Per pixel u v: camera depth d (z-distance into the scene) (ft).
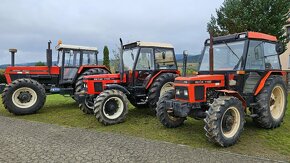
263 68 20.22
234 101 16.88
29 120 24.86
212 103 16.98
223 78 19.07
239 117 17.11
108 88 24.13
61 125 22.30
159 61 28.17
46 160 13.87
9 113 28.76
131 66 27.20
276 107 21.09
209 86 18.22
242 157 14.17
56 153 14.89
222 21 40.91
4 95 27.09
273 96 20.90
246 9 38.65
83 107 26.99
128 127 21.57
